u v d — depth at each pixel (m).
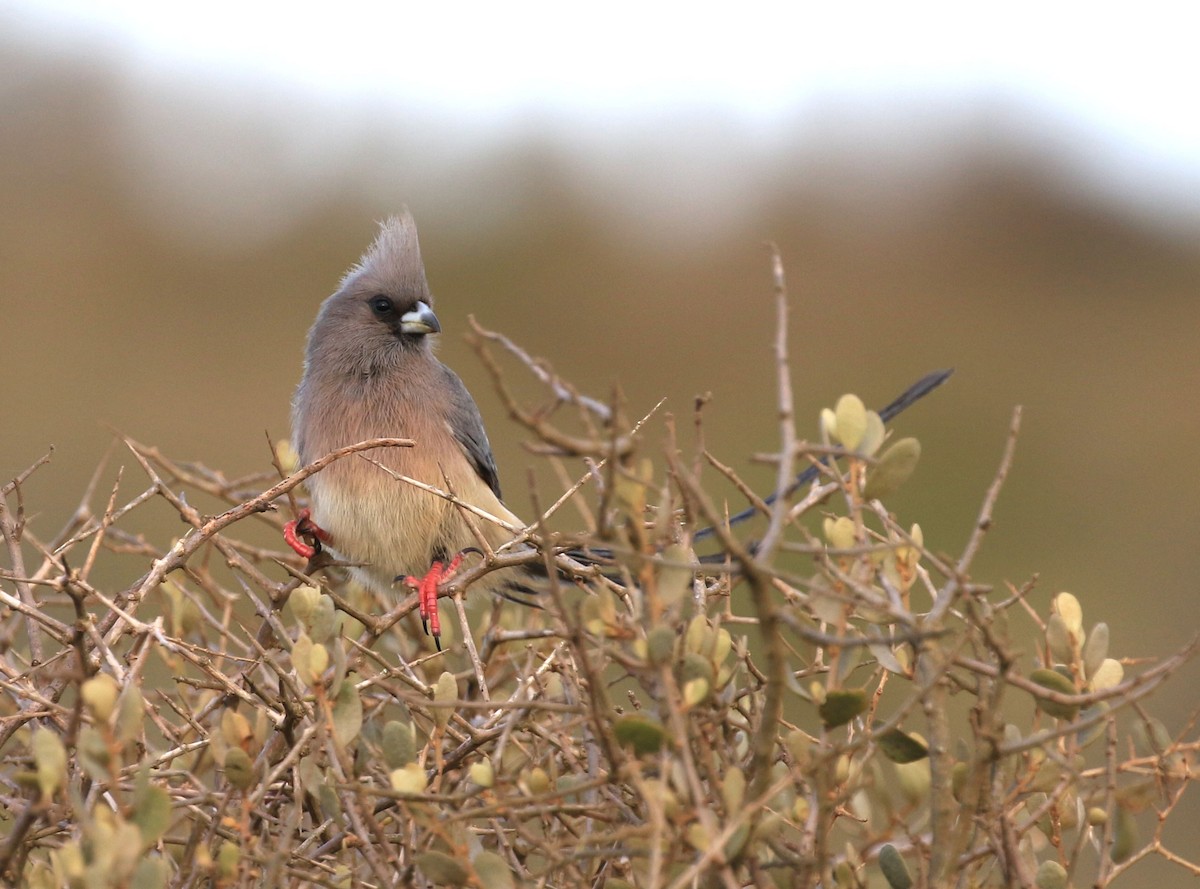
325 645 7.25
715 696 5.96
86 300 29.69
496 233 35.44
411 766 6.14
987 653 6.47
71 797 5.56
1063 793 6.48
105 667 7.36
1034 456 26.58
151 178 33.84
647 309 33.41
